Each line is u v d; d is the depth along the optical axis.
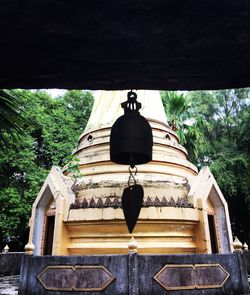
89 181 10.08
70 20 1.92
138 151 2.89
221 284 7.04
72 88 2.38
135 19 1.95
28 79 2.25
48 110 21.16
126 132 2.93
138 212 3.01
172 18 1.95
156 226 8.98
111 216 8.79
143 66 2.15
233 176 20.67
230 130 24.62
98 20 1.93
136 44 2.03
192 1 1.90
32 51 2.03
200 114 26.14
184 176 10.98
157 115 12.33
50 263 6.96
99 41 2.01
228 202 23.19
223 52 2.06
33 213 10.56
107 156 10.61
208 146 23.66
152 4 1.90
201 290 6.81
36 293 6.80
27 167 16.97
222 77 2.26
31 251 7.36
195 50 2.05
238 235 24.59
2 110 5.30
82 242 9.20
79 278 6.70
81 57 2.07
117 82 2.31
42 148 19.73
